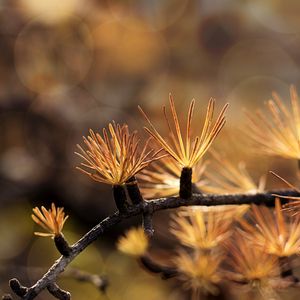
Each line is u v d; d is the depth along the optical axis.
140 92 1.15
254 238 0.49
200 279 0.53
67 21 1.15
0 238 1.29
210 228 0.52
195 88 1.18
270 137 0.51
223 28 1.24
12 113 1.13
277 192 0.51
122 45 1.18
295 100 0.52
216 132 0.46
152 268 0.54
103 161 0.46
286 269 0.51
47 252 1.30
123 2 1.20
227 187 0.52
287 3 1.25
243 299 0.58
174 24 1.23
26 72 1.16
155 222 0.76
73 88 1.16
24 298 0.43
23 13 1.14
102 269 1.18
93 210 1.03
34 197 1.08
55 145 1.09
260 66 1.23
